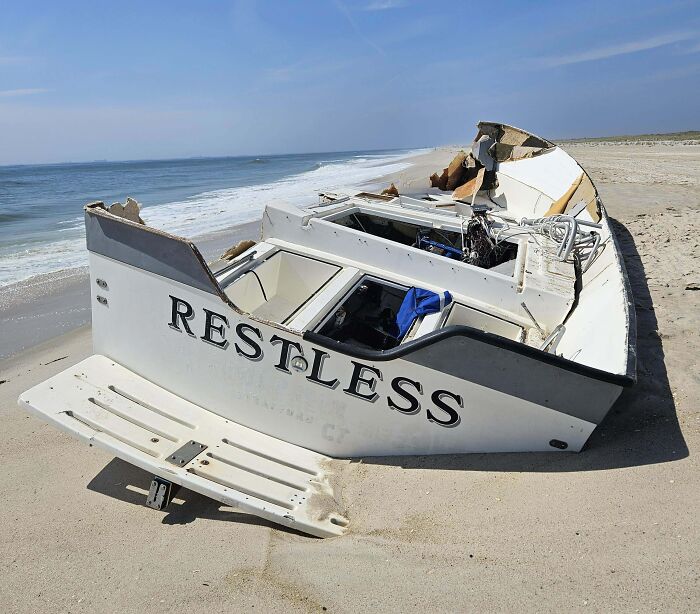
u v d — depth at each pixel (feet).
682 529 6.50
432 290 11.49
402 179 75.77
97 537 8.61
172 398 10.45
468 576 6.51
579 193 19.88
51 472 10.60
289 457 9.34
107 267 10.43
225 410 10.10
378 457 9.27
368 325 12.20
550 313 11.27
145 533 8.64
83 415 9.51
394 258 12.02
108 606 7.11
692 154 79.92
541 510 7.32
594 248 13.64
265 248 12.84
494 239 14.20
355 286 11.55
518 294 11.34
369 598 6.51
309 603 6.63
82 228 45.65
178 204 61.21
